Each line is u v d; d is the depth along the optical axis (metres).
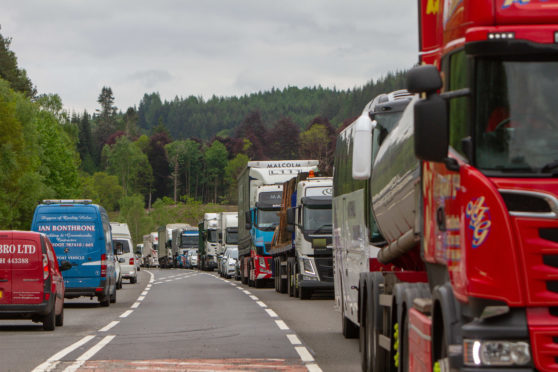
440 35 20.27
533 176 17.05
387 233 29.84
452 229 18.30
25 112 192.62
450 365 17.05
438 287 18.45
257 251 95.56
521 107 17.25
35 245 45.56
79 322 52.00
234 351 35.66
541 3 17.36
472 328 16.78
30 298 45.03
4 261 45.22
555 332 16.55
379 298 27.33
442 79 19.50
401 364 22.52
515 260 16.70
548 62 17.28
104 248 65.25
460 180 17.59
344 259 40.75
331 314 55.81
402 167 25.73
